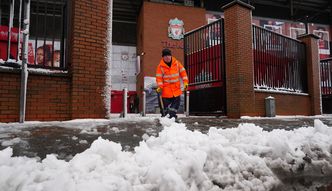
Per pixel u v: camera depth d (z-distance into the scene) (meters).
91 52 5.17
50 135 3.22
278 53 10.35
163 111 5.91
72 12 5.25
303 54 11.60
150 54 19.97
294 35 25.19
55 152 2.61
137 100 19.97
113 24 23.06
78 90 4.93
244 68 8.48
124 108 6.53
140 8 21.72
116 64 22.53
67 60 5.04
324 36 26.02
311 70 11.42
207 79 9.80
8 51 4.38
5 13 5.62
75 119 4.82
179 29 20.88
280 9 25.53
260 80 9.41
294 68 11.01
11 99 4.28
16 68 4.33
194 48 10.70
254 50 9.42
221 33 9.27
